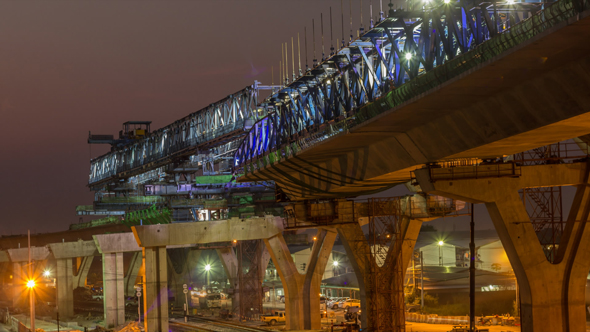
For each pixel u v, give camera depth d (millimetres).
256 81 90875
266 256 109938
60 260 128750
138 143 138250
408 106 38812
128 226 150000
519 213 47719
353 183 62812
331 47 52719
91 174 178625
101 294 169000
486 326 74125
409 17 40625
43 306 143750
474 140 40812
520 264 47500
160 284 92375
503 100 36062
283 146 64875
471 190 47188
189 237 92812
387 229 74625
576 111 31953
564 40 27656
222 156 121812
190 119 110062
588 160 50188
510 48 29281
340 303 107875
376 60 47688
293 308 90562
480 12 34688
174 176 120312
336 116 52875
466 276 112250
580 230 48688
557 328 47469
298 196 78125
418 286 106000
